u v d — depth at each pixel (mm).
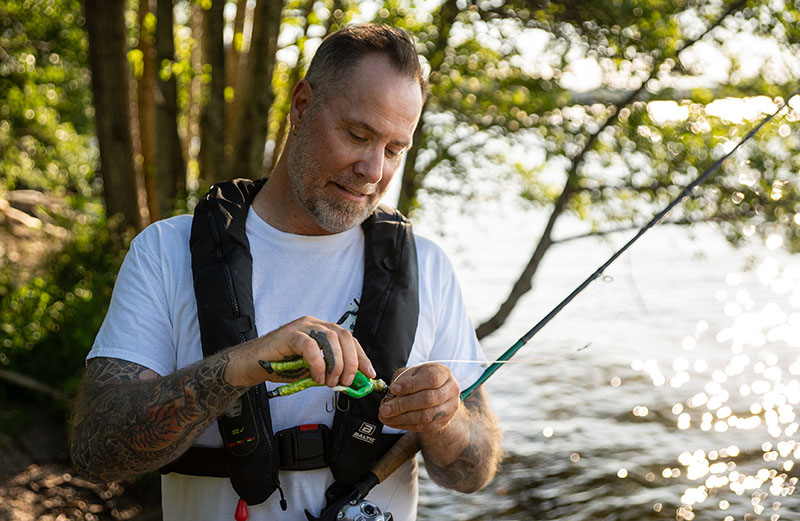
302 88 1611
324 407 1598
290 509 1562
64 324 6320
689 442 6805
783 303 11117
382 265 1663
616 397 8055
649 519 5438
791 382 8320
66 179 10773
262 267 1631
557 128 6297
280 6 6051
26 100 10156
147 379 1495
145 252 1617
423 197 6633
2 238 7551
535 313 13281
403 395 1443
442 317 1769
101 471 1445
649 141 6113
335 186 1547
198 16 8000
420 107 1590
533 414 7551
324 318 1638
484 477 1708
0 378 5945
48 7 8836
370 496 1642
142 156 7559
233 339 1531
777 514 5449
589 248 19703
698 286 14539
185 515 1600
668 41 5973
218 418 1508
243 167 6242
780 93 5820
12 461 5176
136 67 7496
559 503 5652
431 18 6301
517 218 6824
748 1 5730
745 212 5828
